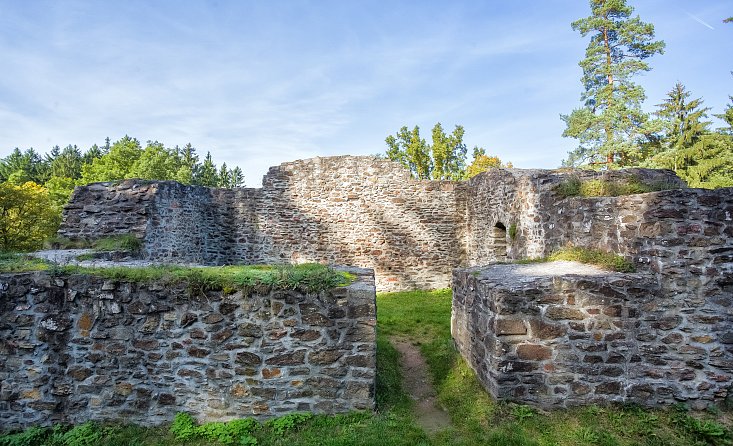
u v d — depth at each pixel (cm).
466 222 1377
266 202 1346
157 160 3061
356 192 1352
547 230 770
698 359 452
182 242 1135
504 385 455
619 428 416
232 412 439
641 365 454
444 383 566
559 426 424
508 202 1027
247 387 438
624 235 513
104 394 442
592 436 400
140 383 442
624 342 456
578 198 632
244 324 438
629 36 1975
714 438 400
